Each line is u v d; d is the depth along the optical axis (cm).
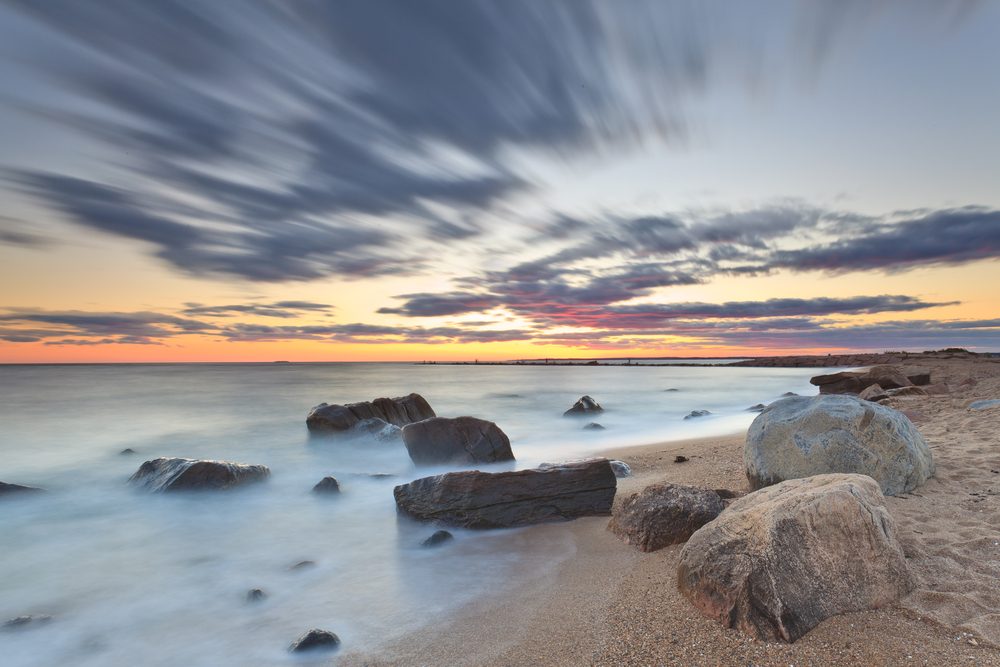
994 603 434
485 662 453
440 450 1291
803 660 391
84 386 4969
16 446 1770
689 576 499
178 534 859
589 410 2433
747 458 829
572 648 457
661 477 1052
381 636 515
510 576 639
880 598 443
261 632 543
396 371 10212
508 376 7250
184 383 5541
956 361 5519
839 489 478
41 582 688
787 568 438
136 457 1567
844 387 2806
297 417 2484
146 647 526
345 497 1050
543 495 844
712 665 402
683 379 5569
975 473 768
